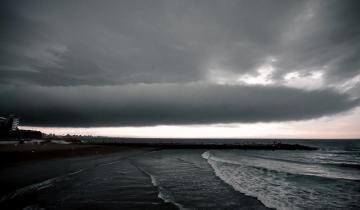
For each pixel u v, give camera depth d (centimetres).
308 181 1841
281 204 1122
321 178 1981
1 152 2903
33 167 1900
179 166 2481
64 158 2738
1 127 8419
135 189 1288
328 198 1308
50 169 1841
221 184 1524
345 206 1154
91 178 1593
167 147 7988
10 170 1712
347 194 1409
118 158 3244
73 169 1942
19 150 3306
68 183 1387
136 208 944
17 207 915
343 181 1855
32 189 1198
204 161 3128
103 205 972
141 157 3631
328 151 7231
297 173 2272
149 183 1467
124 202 1026
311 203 1191
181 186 1438
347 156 5209
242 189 1393
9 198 1030
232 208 1002
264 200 1148
